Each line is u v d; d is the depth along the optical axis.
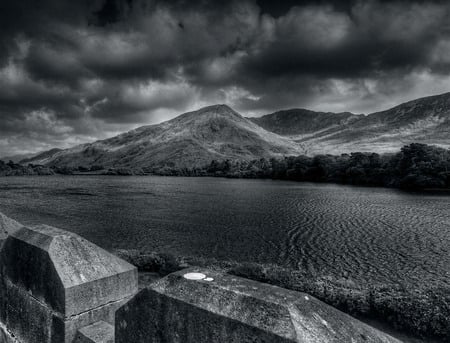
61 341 2.49
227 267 17.94
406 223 42.03
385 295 13.14
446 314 11.37
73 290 2.49
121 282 2.85
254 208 56.53
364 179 108.69
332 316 1.73
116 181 161.75
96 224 41.84
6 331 3.23
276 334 1.52
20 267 3.01
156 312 2.02
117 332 2.30
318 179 130.62
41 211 53.03
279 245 31.44
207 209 55.84
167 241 32.81
